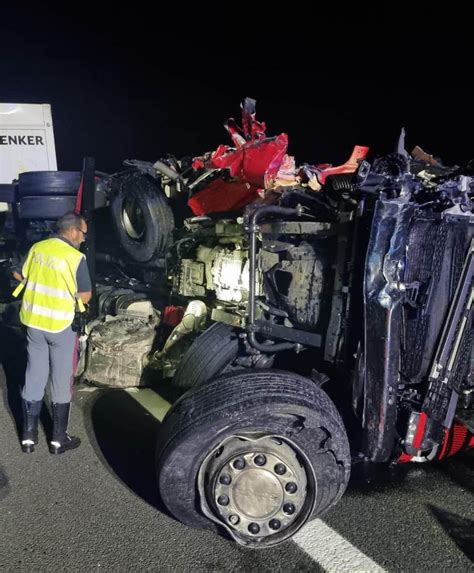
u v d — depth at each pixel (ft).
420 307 9.68
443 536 9.39
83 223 12.52
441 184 9.97
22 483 10.92
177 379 13.44
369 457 9.48
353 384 9.84
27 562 8.65
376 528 9.58
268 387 8.86
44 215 19.99
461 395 10.55
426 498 10.53
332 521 9.75
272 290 12.23
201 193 15.30
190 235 16.24
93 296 18.69
